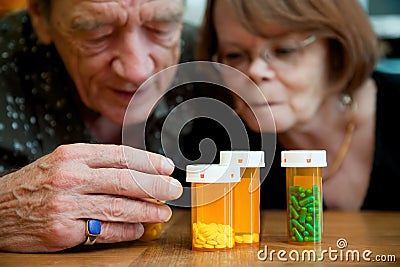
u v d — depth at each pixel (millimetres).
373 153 1712
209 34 1655
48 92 1536
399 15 2408
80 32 1344
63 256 982
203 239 1013
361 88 1674
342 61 1622
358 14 1631
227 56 1605
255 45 1536
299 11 1519
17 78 1529
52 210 984
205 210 1021
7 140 1436
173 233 1239
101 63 1375
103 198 1016
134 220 1030
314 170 1083
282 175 1784
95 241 1021
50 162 1031
